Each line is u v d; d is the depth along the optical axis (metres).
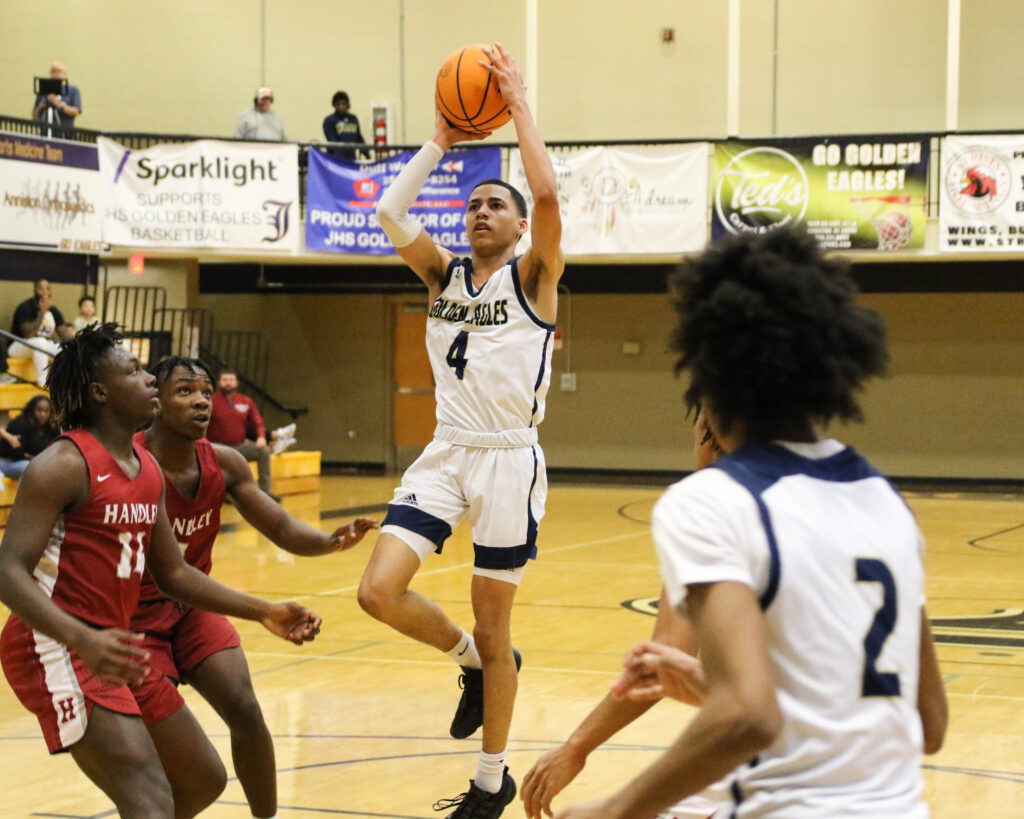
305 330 25.52
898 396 22.67
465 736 5.42
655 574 12.39
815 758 2.15
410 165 5.23
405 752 6.38
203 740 4.37
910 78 21.58
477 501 5.11
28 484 3.79
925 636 2.42
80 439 3.93
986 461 22.28
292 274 25.31
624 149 18.50
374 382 25.23
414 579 12.10
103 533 3.92
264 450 18.56
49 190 17.66
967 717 7.01
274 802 4.76
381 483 22.22
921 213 17.83
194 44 23.72
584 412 24.19
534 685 7.77
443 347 5.23
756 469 2.25
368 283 24.89
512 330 5.10
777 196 18.14
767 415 2.32
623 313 23.88
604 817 2.17
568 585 11.75
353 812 5.39
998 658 8.56
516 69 5.12
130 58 23.92
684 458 23.75
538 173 4.93
